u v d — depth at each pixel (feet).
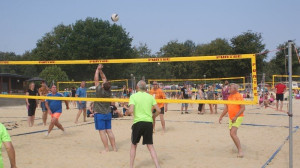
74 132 26.76
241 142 21.33
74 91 60.08
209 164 15.67
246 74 128.98
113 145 19.07
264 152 18.22
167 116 39.09
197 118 36.09
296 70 131.13
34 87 31.42
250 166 15.17
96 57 152.05
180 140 22.61
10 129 29.01
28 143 21.68
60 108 24.84
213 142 21.65
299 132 24.97
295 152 18.03
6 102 77.87
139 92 15.34
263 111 44.27
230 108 17.19
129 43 162.40
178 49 201.67
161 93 25.70
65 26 183.62
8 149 9.81
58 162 16.42
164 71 168.96
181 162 16.19
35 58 182.19
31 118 31.35
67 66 155.43
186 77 181.78
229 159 16.60
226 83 38.14
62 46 170.81
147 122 14.67
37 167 15.48
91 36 152.05
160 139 23.11
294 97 77.71
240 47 125.59
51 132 26.86
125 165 15.79
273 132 25.13
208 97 41.98
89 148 20.10
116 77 163.12
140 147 20.38
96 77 20.22
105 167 15.44
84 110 34.09
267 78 127.85
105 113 18.72
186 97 42.39
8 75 102.06
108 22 157.99
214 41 164.55
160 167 15.30
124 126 30.14
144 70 156.87
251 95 72.23
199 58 18.06
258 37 127.75
